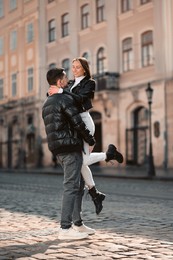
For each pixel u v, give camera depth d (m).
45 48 41.78
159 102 30.52
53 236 6.69
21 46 45.56
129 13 32.91
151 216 8.97
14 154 46.75
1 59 49.38
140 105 32.28
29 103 44.00
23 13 45.12
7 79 48.22
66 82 6.55
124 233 6.92
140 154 32.41
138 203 11.58
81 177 6.74
